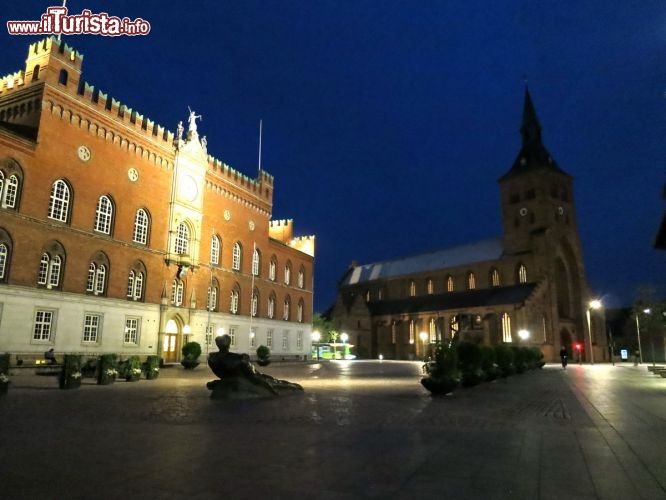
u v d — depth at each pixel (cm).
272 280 6875
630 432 1150
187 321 5150
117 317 4331
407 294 11188
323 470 771
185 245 5253
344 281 12988
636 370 5041
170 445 958
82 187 4109
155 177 4881
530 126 9856
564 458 869
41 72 3916
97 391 2134
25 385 2392
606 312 12269
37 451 892
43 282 3788
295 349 7281
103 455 863
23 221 3622
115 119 4450
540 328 8206
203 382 2730
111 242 4331
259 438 1040
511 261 9175
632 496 651
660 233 1672
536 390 2392
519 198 9425
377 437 1062
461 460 848
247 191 6359
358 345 10688
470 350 2538
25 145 3675
